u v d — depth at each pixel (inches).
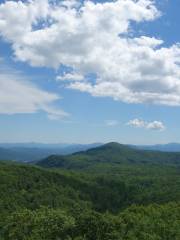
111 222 3484.3
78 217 3609.7
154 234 3577.8
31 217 3956.7
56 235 3503.9
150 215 4244.6
